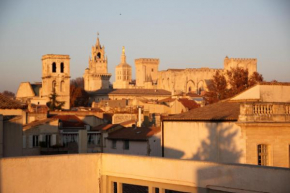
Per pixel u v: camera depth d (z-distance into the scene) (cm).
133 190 3534
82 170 3566
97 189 3619
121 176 3538
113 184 3606
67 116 10225
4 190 3294
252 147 4519
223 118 4722
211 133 4856
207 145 4891
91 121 10469
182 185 3253
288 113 4653
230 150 4656
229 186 3016
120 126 8969
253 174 2906
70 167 3525
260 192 2878
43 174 3431
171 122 5253
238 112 4816
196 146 5009
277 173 2809
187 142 5100
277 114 4594
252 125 4509
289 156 4638
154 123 11781
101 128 9025
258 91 5141
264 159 4578
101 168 3625
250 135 4522
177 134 5200
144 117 11919
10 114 5741
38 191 3412
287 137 4622
